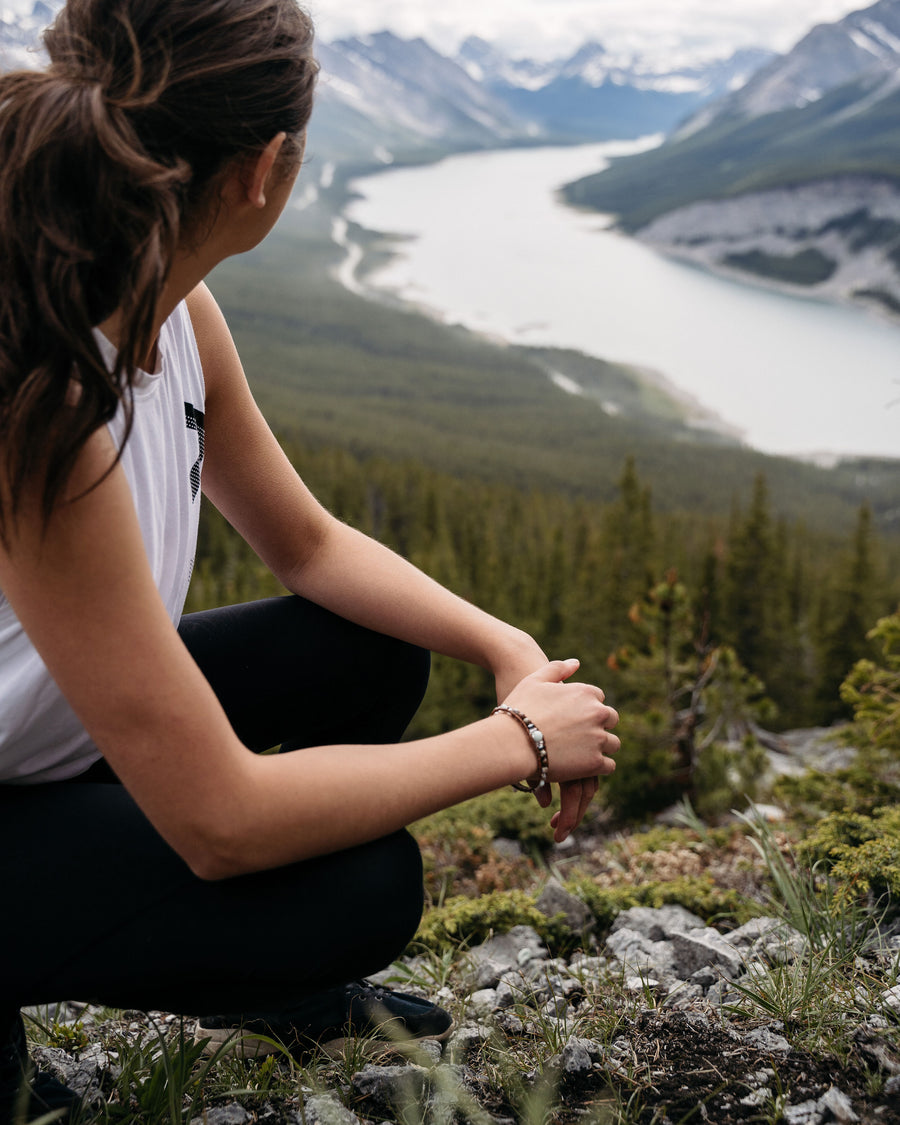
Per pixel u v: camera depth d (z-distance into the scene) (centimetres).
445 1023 175
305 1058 165
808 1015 169
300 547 169
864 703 412
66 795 124
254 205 114
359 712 175
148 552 122
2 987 119
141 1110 144
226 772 110
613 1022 173
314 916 124
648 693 800
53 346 96
